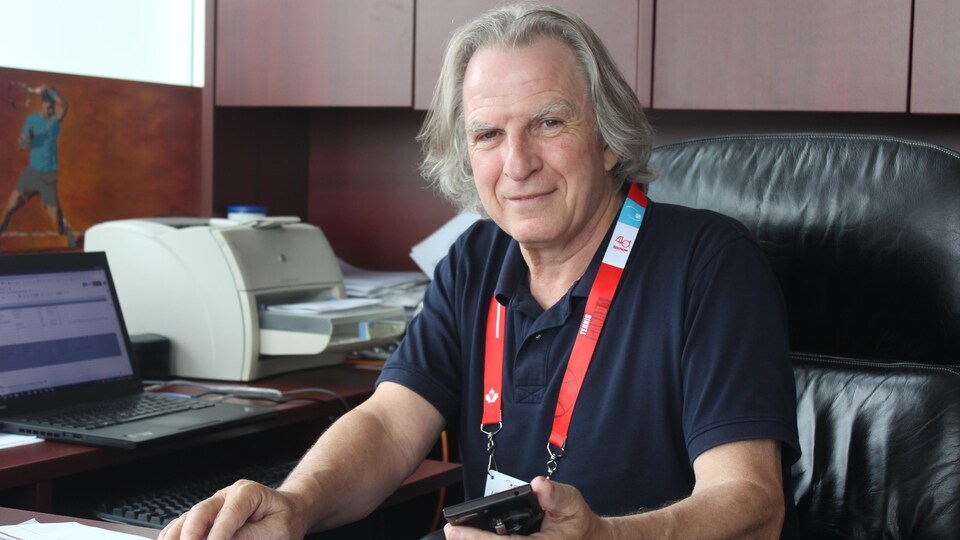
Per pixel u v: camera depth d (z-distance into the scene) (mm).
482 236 1538
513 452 1381
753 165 1580
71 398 1734
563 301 1371
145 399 1819
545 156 1333
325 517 1279
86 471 1624
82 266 1852
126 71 2564
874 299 1478
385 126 2848
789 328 1545
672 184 1625
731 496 1113
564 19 1360
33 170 2309
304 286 2230
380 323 2213
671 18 2193
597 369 1334
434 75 2412
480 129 1355
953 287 1416
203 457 1890
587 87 1350
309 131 2943
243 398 1927
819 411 1476
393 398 1457
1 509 1262
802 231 1522
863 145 1517
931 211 1439
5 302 1684
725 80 2162
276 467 1664
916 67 2008
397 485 1416
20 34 2330
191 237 2107
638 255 1360
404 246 2852
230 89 2602
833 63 2076
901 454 1404
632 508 1313
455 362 1496
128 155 2516
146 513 1411
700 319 1271
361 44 2475
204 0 2615
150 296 2150
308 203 2955
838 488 1439
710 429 1195
